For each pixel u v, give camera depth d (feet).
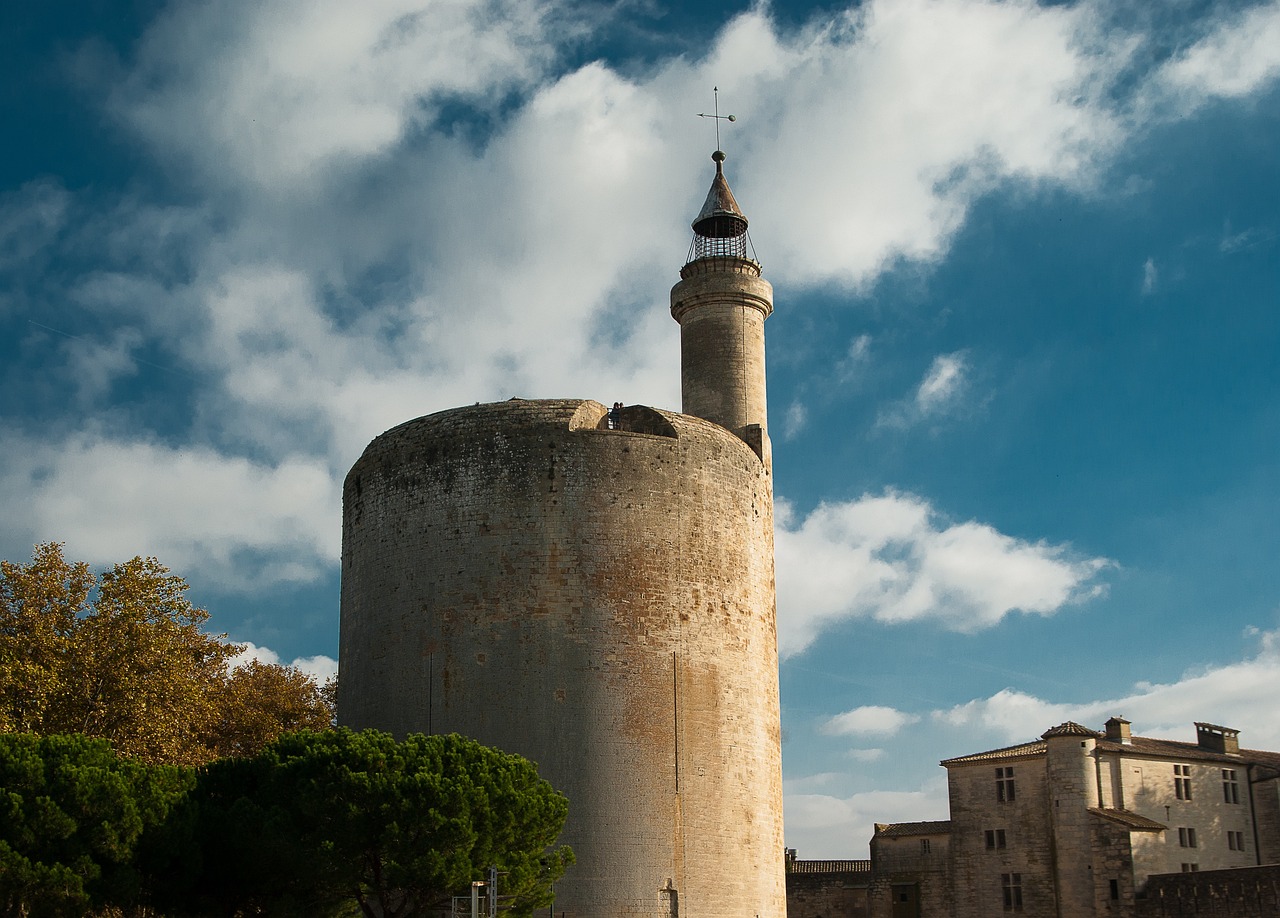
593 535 155.22
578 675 151.02
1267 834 240.73
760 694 164.25
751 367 185.16
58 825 111.24
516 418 159.12
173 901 120.57
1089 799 228.02
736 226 194.49
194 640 180.24
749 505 168.76
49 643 153.48
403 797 118.73
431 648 154.40
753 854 156.97
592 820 147.43
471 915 112.68
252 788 127.44
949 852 245.45
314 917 123.95
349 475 173.58
